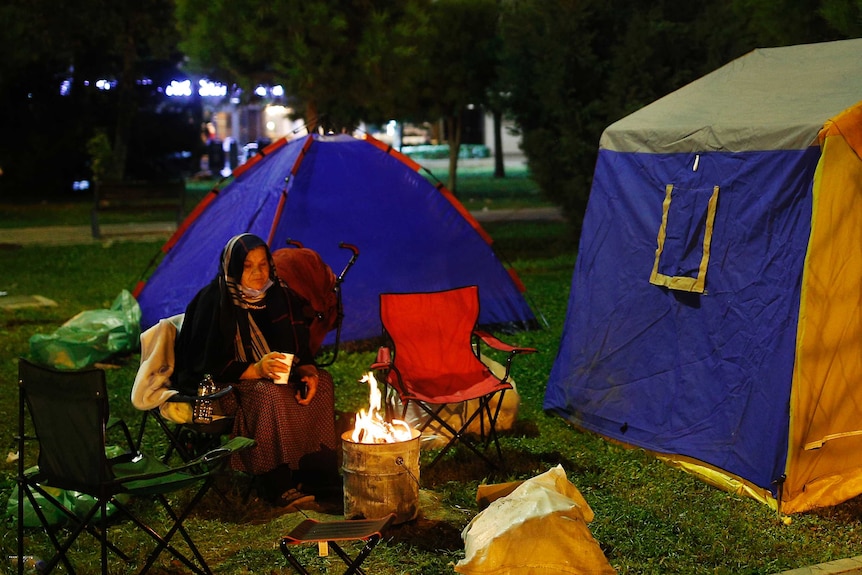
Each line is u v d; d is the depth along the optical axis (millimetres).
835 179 4984
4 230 20312
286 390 5215
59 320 10844
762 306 5262
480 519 4211
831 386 5082
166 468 4332
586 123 15148
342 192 8891
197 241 9016
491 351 8719
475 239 9430
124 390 7609
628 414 6145
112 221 22094
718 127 5578
